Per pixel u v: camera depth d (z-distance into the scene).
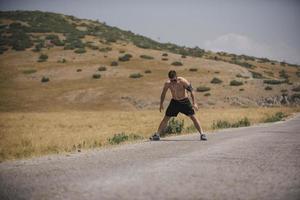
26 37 115.00
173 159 5.98
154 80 79.69
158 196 3.73
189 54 149.25
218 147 7.45
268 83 77.19
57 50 105.81
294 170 4.91
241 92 71.38
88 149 8.60
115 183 4.31
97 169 5.25
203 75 85.81
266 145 7.54
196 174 4.75
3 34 117.12
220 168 5.13
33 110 62.44
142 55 102.38
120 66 91.75
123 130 18.16
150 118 33.41
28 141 12.60
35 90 74.38
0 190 4.18
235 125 16.17
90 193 3.90
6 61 94.75
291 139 8.64
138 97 67.69
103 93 70.44
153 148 7.68
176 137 10.73
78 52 103.38
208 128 14.66
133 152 7.09
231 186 4.11
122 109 62.72
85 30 144.75
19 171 5.29
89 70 87.69
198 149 7.23
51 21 143.38
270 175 4.63
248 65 146.38
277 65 165.00
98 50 108.25
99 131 18.44
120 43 124.94
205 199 3.62
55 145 10.47
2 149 9.88
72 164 5.77
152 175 4.72
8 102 66.56
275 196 3.68
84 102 66.94
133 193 3.86
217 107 63.78
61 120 32.44
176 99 9.89
